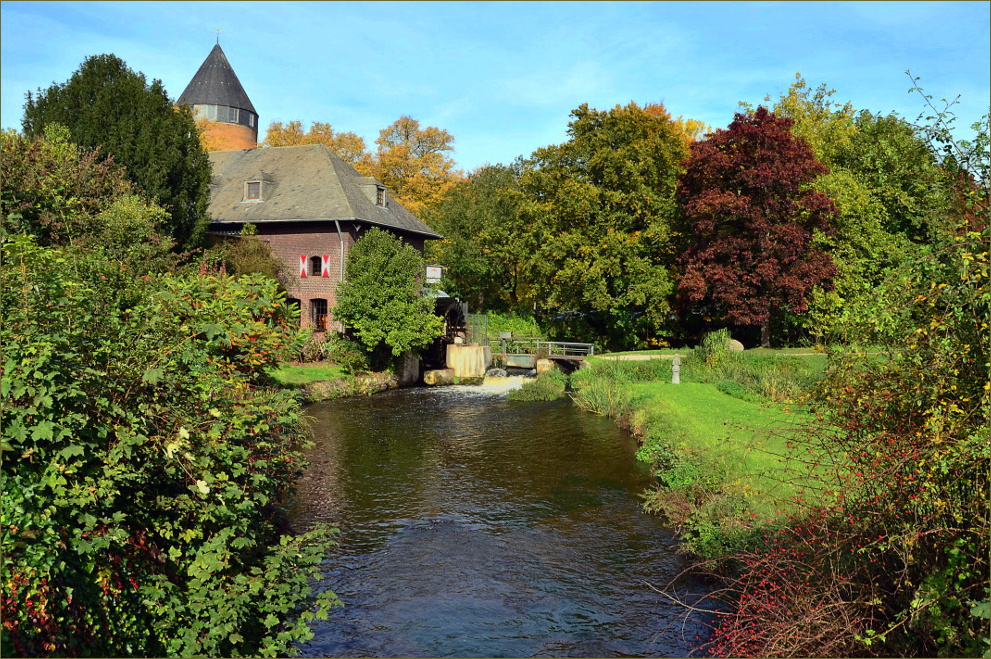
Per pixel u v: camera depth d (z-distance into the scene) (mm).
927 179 5980
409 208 51312
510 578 10141
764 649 5883
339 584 9977
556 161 39344
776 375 23547
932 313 5371
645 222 38000
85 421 5242
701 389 23422
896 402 5621
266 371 8289
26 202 19281
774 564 6648
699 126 47062
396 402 27047
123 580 5617
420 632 8586
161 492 6500
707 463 12750
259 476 7035
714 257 33750
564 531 11992
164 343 6562
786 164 32344
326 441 19500
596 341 43000
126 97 28484
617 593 9570
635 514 12797
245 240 32469
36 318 5516
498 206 48219
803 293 33188
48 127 25031
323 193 34656
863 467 5871
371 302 29859
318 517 12797
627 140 37906
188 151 30188
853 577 6078
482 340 39031
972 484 5168
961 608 5195
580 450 18188
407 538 11766
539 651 8133
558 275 37750
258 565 7441
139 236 21516
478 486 14867
